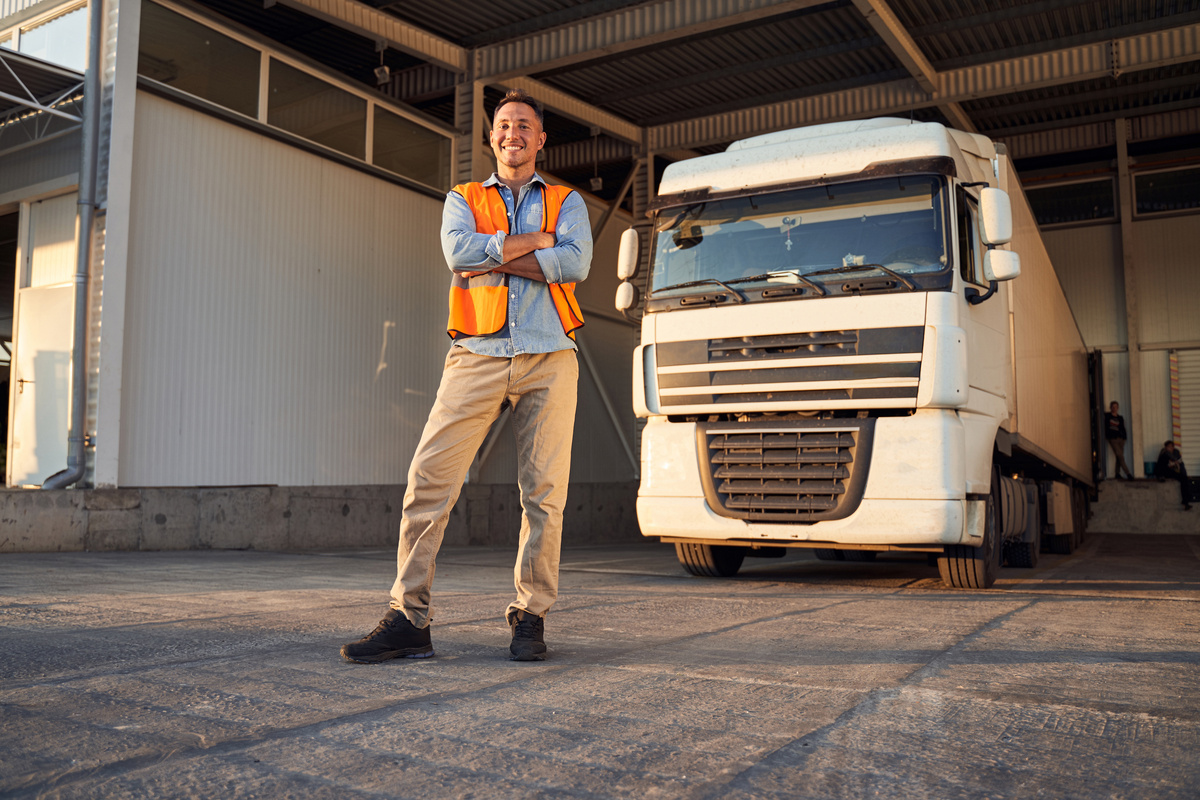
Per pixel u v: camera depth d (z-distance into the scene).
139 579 5.58
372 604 4.28
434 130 13.62
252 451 10.73
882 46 13.48
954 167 5.66
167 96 9.78
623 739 1.91
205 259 10.24
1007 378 6.47
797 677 2.63
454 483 2.92
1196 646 3.32
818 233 5.79
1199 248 19.39
